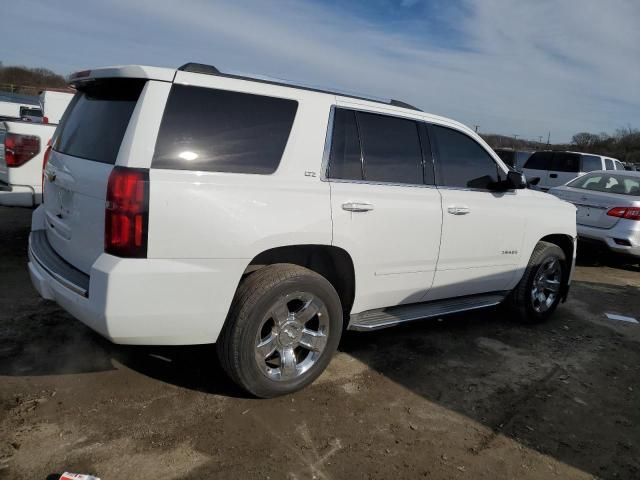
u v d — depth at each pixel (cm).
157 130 271
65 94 1172
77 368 341
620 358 452
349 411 321
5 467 245
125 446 267
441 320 505
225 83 296
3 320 402
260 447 277
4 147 574
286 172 312
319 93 337
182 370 350
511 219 454
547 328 512
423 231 381
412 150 388
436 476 269
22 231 672
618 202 781
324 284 326
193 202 272
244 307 295
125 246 262
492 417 332
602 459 298
